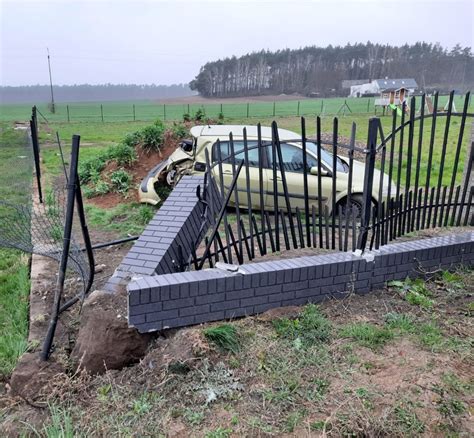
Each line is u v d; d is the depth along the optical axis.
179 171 8.23
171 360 3.16
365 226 4.12
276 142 4.05
